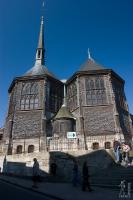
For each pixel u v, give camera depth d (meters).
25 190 12.86
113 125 30.50
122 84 37.41
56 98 36.41
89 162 20.70
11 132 32.12
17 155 23.00
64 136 30.80
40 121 32.28
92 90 33.91
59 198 10.26
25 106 34.03
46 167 20.38
